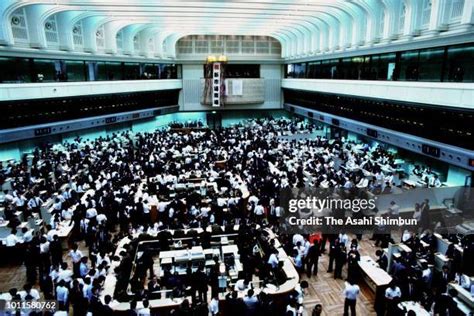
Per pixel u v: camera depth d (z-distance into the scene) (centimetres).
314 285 1073
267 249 1044
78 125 2325
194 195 1411
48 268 1058
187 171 1789
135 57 2675
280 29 2852
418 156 1959
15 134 1870
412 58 1686
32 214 1309
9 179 1653
